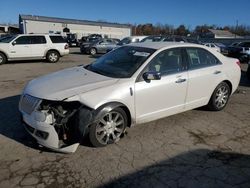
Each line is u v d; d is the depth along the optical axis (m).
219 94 5.81
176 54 4.98
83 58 19.36
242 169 3.68
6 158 3.78
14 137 4.42
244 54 19.14
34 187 3.19
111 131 4.16
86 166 3.63
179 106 5.02
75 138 3.87
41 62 15.84
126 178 3.40
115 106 4.05
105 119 4.07
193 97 5.22
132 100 4.26
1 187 3.17
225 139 4.58
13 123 5.01
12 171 3.48
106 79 4.27
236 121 5.42
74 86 4.03
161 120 5.31
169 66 4.83
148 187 3.24
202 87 5.32
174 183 3.33
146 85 4.40
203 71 5.29
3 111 5.70
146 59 4.57
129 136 4.56
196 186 3.29
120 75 4.41
